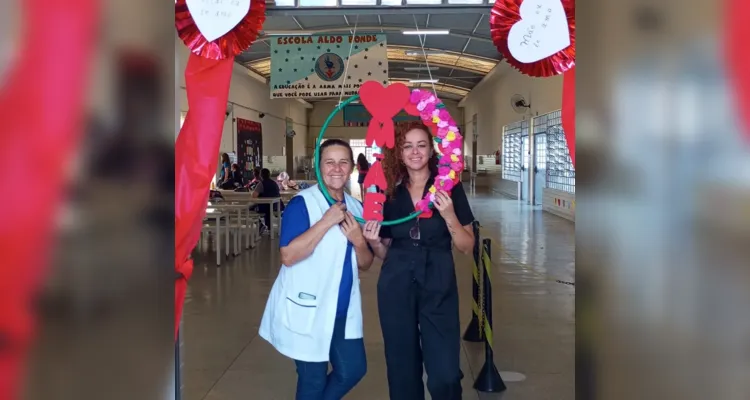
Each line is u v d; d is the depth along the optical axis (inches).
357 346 97.1
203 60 76.9
